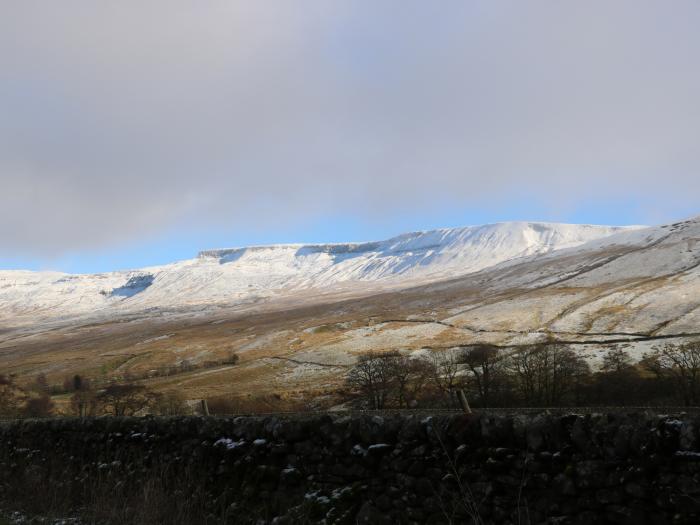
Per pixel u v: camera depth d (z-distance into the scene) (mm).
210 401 85375
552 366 71875
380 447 9547
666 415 7172
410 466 9141
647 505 6977
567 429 7781
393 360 92875
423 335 136625
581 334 115188
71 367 156250
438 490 8727
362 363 92375
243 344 162875
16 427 17812
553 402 60594
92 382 129250
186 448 12656
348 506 9664
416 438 9219
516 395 65625
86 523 11102
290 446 10945
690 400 52781
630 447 7172
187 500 11133
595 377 69500
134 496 11562
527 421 8133
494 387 68438
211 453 12148
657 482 6910
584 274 187125
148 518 10359
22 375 149375
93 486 12758
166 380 121688
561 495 7633
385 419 9742
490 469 8289
